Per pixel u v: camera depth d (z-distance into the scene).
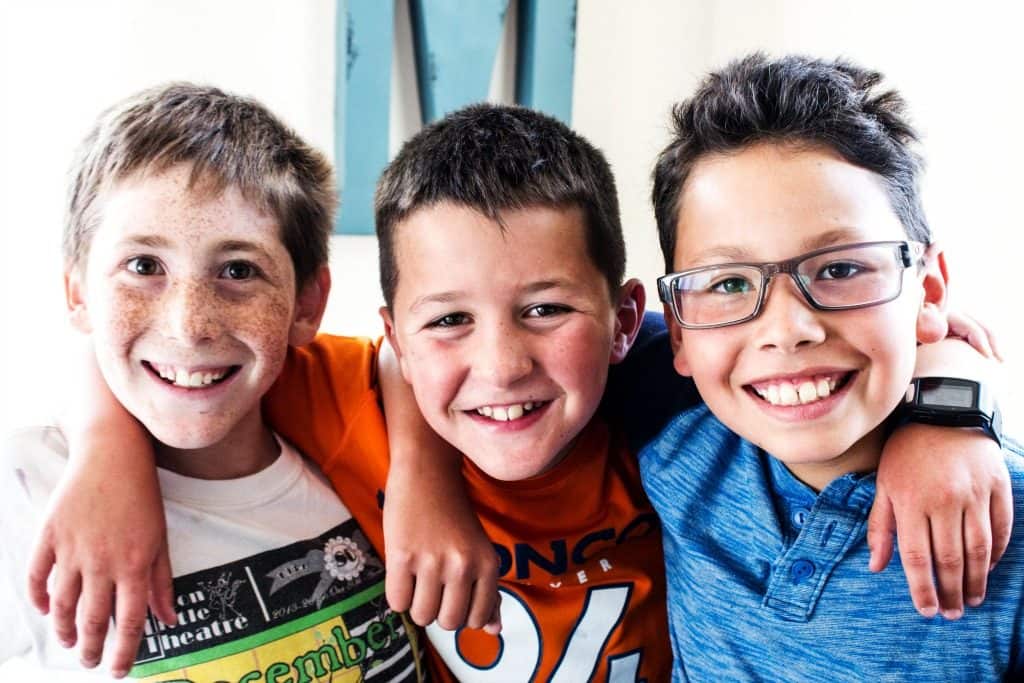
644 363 0.98
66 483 0.75
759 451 0.83
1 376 1.43
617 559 0.94
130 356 0.79
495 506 0.91
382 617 0.89
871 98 0.78
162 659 0.81
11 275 1.44
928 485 0.71
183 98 0.88
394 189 0.87
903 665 0.76
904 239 0.73
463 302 0.80
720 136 0.74
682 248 0.78
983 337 0.89
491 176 0.81
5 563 0.84
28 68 1.41
